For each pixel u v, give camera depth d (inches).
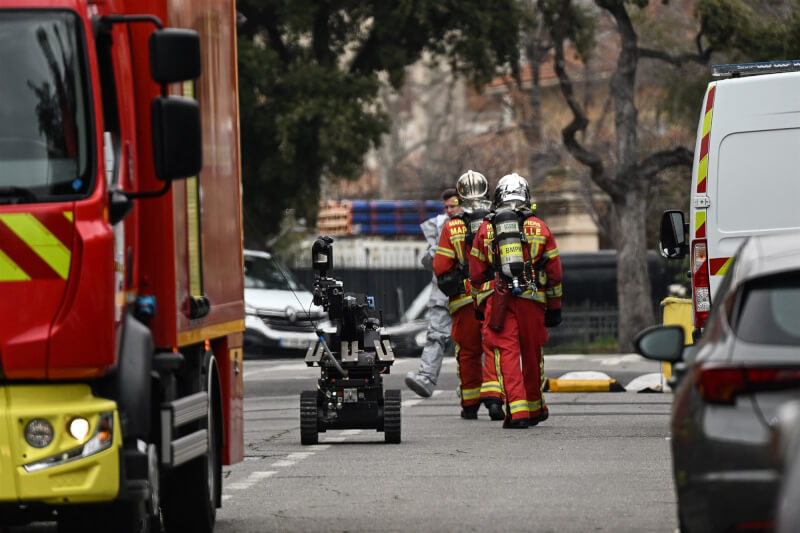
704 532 620.1
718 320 655.8
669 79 3417.8
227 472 1195.3
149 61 765.3
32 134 729.0
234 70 993.5
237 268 980.6
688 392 645.3
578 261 4042.8
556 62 3238.2
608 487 1061.8
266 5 3201.3
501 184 1493.6
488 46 3302.2
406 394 1961.1
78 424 706.8
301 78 3159.5
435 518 936.3
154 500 759.1
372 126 3211.1
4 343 704.4
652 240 4387.3
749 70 1378.0
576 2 3341.5
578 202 5462.6
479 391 1601.9
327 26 3280.0
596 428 1480.1
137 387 731.4
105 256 716.0
